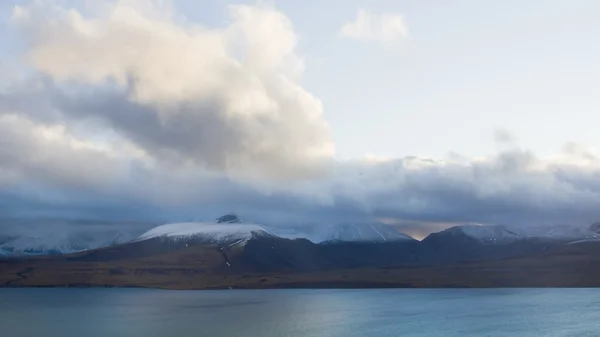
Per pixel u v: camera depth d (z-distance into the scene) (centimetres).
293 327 15038
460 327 14588
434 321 16012
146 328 15038
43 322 16875
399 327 14800
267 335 13462
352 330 14325
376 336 13188
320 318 17250
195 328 14925
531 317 16512
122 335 13650
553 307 19412
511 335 13012
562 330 13712
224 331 14288
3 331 14800
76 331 14625
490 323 15275
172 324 15875
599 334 13012
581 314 17100
